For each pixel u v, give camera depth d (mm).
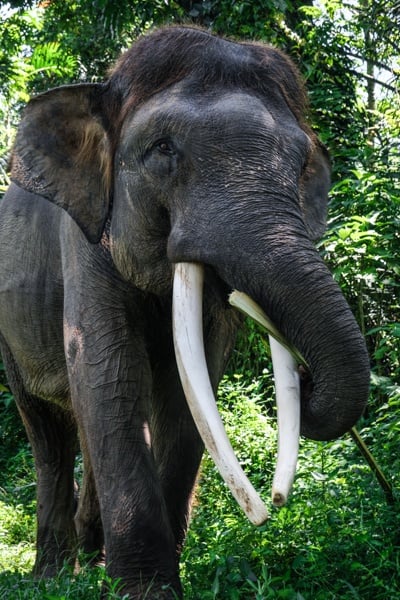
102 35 14297
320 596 4469
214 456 3934
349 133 10523
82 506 6203
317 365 3852
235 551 5223
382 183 8211
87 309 4934
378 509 5324
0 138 14266
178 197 4320
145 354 4957
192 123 4254
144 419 4816
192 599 4609
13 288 6066
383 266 8070
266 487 7086
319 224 5102
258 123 4230
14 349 6328
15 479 9250
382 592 4586
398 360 7828
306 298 3875
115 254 4754
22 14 15227
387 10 11211
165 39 4566
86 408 4844
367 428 6844
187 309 4223
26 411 6594
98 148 4816
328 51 11016
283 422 3857
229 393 8820
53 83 16219
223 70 4398
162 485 5164
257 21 10500
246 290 4035
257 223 4055
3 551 6781
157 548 4516
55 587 4703
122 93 4699
